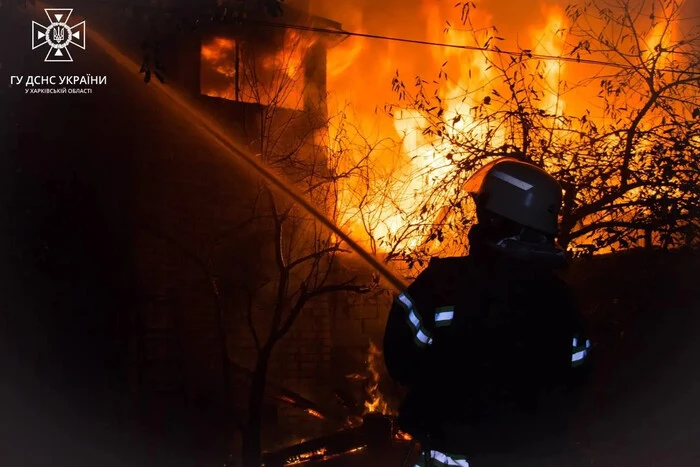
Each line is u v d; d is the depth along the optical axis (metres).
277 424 10.35
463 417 2.97
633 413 6.74
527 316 3.03
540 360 3.02
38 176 7.93
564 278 6.92
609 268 6.94
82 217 8.01
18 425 7.84
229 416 7.90
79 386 8.02
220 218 9.59
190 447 8.55
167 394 8.93
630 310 6.88
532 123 6.85
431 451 3.06
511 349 3.00
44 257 7.74
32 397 7.89
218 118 9.60
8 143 7.97
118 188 8.55
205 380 9.60
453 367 3.01
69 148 8.26
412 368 3.10
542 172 3.23
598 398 6.76
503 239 3.12
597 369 6.82
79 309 8.01
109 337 8.17
